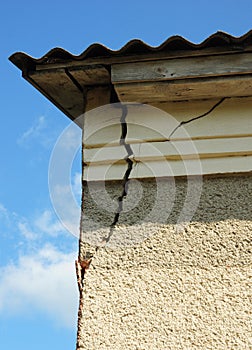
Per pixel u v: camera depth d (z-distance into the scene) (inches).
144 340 126.5
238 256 130.3
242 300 127.1
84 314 129.6
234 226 132.3
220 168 135.6
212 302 127.6
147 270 131.3
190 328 126.2
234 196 134.4
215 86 134.2
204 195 135.0
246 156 135.9
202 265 130.4
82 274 134.0
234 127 137.3
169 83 133.4
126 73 134.0
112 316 129.0
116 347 126.7
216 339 124.9
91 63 135.4
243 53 131.3
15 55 135.8
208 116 138.7
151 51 133.0
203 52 131.7
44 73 137.9
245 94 137.6
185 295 128.6
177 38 129.3
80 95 147.4
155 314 128.0
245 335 124.6
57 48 134.2
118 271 132.2
